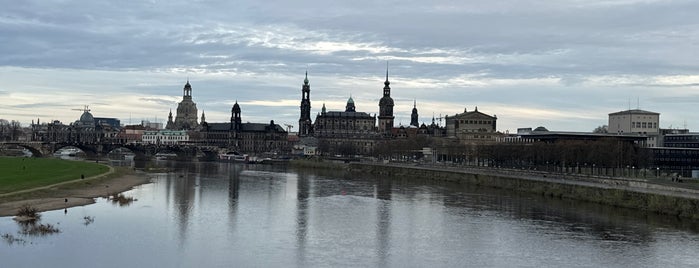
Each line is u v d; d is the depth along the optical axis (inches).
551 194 7431.1
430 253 4074.8
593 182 7411.4
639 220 5339.6
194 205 6176.2
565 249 4190.5
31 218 5036.9
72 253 3897.6
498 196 7406.5
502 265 3784.5
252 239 4429.1
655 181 7229.3
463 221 5319.9
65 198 6259.8
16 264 3614.7
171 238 4404.5
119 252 3959.2
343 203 6584.6
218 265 3708.2
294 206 6259.8
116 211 5605.3
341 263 3796.8
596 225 5083.7
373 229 4904.0
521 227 5002.5
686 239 4485.7
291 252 4050.2
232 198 6914.4
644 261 3873.0
